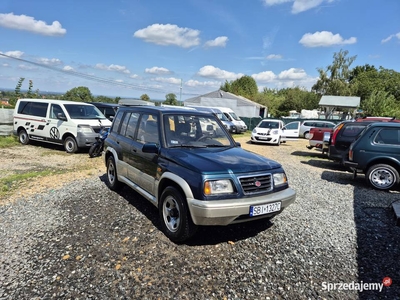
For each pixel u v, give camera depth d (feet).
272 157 37.76
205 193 10.29
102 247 11.12
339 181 24.35
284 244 11.89
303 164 33.06
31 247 11.02
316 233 13.07
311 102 171.12
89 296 8.30
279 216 14.99
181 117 14.71
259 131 53.52
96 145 31.14
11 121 43.55
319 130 38.58
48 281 8.95
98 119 35.50
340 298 8.65
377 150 21.67
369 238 12.73
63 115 33.76
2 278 9.05
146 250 10.99
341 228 13.75
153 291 8.63
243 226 13.51
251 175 11.13
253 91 221.25
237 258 10.66
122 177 16.78
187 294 8.55
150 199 13.38
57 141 34.35
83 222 13.41
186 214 10.89
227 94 124.47
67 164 27.35
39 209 14.97
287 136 63.00
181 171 11.27
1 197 16.80
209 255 10.80
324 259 10.84
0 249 10.83
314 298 8.61
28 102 38.22
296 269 10.10
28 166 25.93
